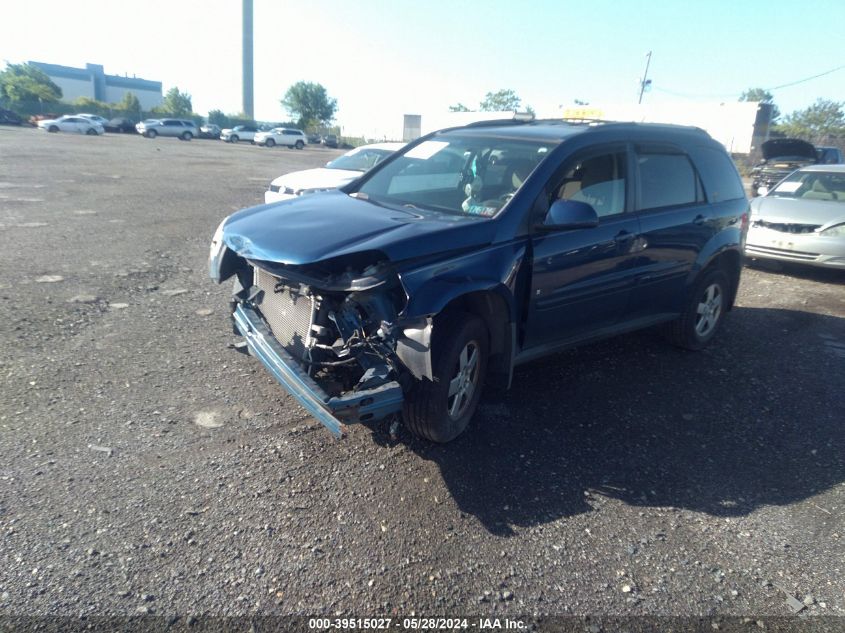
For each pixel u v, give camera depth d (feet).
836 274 30.94
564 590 9.30
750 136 103.55
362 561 9.56
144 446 12.10
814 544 10.70
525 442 13.25
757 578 9.83
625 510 11.27
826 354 19.54
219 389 14.64
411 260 11.25
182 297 21.68
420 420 11.84
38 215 36.01
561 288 13.91
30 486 10.67
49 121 156.97
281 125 279.69
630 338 20.06
